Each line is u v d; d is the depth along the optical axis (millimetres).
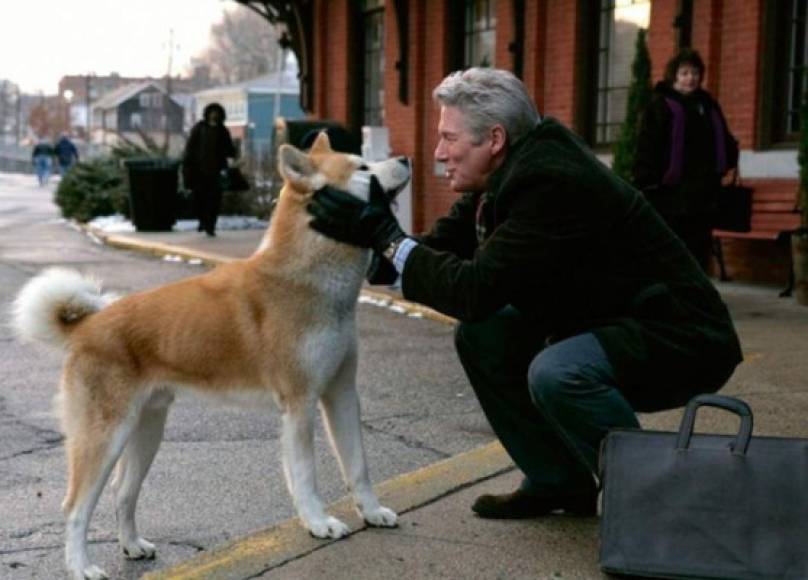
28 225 24188
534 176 3963
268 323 4281
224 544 4477
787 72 11469
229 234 19750
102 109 113688
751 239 11461
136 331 4316
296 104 66250
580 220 3957
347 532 4434
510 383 4516
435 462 6059
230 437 6605
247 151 26016
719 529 3693
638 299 4070
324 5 20391
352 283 4316
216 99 70000
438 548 4305
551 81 14695
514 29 15156
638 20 13430
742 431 3742
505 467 5316
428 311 10812
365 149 14070
